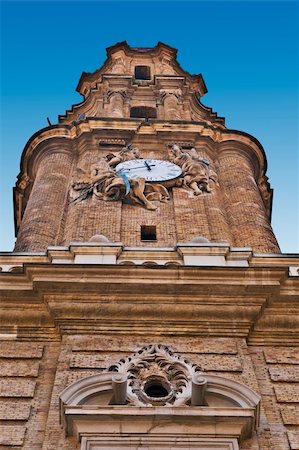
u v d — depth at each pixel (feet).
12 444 47.24
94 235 75.31
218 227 81.20
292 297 59.77
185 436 46.37
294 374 54.13
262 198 106.83
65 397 48.42
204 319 57.82
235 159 101.91
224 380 50.93
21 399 51.21
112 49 142.82
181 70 139.44
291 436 48.11
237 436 46.65
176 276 59.41
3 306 58.90
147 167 90.53
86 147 98.68
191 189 88.02
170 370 52.85
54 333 57.77
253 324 58.13
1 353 55.72
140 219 81.82
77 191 87.56
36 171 103.91
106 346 55.36
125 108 120.26
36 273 59.52
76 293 58.54
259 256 67.82
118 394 49.42
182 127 101.50
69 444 46.60
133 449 45.52
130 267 59.67
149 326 57.31
